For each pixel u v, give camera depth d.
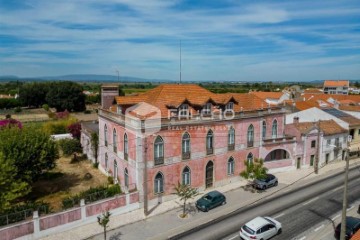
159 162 31.81
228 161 37.81
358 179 40.03
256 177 35.47
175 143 32.75
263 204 32.12
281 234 25.69
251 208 31.14
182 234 26.02
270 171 42.22
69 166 45.28
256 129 40.06
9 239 23.64
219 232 26.27
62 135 59.56
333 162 48.09
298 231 26.19
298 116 51.41
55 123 66.88
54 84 129.25
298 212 29.97
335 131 47.28
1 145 31.75
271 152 44.31
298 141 43.62
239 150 38.59
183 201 32.97
